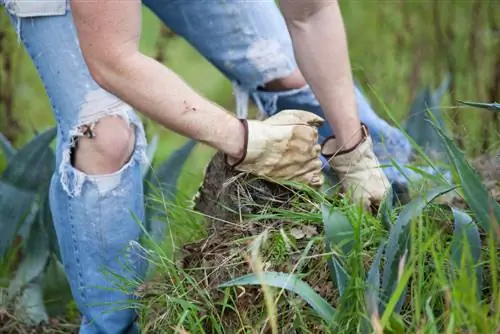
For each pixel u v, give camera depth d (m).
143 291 2.82
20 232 3.54
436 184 2.92
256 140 2.65
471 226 2.39
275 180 2.71
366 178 2.85
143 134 2.95
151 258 2.96
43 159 3.51
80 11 2.51
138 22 2.57
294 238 2.64
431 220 2.58
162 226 3.18
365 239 2.56
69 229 2.93
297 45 2.88
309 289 2.35
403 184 3.21
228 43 3.27
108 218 2.89
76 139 2.88
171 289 2.77
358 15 4.83
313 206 2.72
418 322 2.26
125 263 2.93
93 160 2.87
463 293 2.20
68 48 2.85
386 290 2.33
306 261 2.61
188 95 2.61
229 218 2.82
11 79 4.27
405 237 2.36
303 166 2.74
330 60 2.86
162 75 2.58
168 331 2.70
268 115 3.41
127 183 2.91
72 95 2.85
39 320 3.48
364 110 3.30
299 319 2.44
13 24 2.93
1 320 3.45
